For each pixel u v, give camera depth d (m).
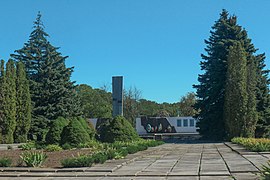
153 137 52.75
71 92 53.53
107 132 30.75
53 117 50.38
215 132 45.66
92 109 73.44
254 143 23.66
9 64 43.97
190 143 37.81
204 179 12.23
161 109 92.94
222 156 20.22
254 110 40.31
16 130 44.12
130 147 23.42
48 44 54.41
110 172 14.65
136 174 13.94
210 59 47.94
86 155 18.14
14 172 15.47
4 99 42.50
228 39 46.53
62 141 27.27
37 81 52.41
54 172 15.19
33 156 17.14
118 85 35.72
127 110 78.62
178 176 13.17
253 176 12.25
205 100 46.59
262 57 49.41
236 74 40.81
